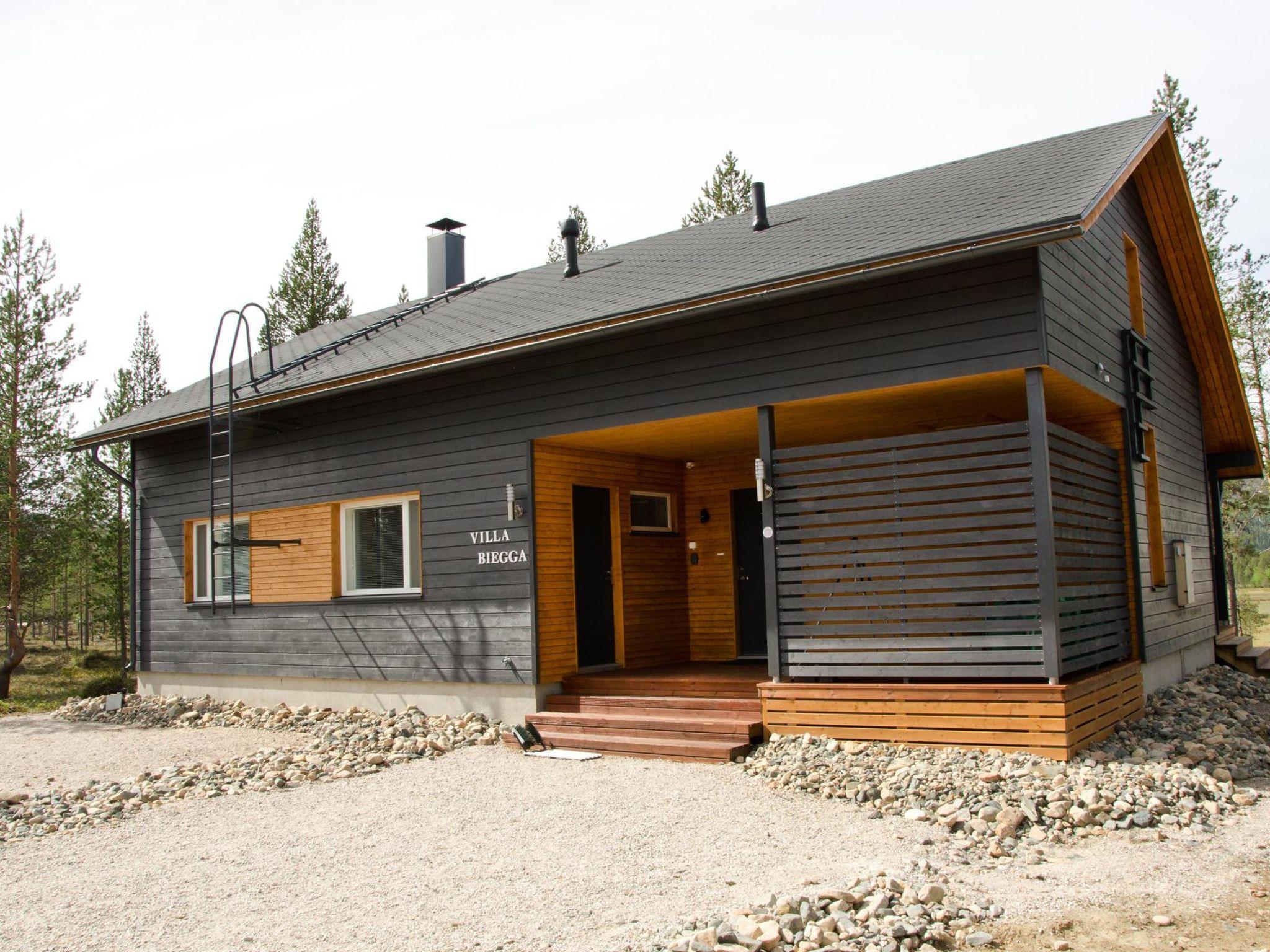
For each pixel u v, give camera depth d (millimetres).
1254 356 24656
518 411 10555
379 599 11719
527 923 4895
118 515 25953
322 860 6195
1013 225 7102
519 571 10484
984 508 7891
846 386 8398
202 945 4770
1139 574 9938
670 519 12539
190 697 13922
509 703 10547
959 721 7754
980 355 7812
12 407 22016
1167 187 11266
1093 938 4582
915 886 5180
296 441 12695
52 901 5566
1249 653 13617
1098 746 7887
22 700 20312
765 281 8094
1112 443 10133
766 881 5406
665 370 9461
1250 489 25234
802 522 8633
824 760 7844
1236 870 5477
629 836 6430
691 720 8992
